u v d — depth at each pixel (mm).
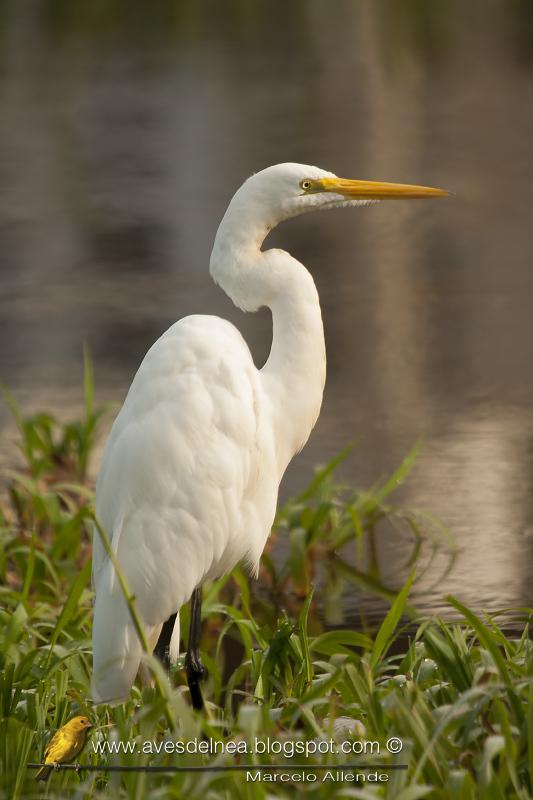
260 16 41531
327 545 11125
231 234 7512
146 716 5234
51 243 20781
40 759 6305
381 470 12469
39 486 12148
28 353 16188
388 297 17734
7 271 19516
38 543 10812
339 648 7473
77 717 6199
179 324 7145
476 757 5465
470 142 25016
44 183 24016
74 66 34219
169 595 6840
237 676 8180
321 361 7598
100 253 20188
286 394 7484
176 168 24328
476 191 22359
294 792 5574
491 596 9828
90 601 9906
